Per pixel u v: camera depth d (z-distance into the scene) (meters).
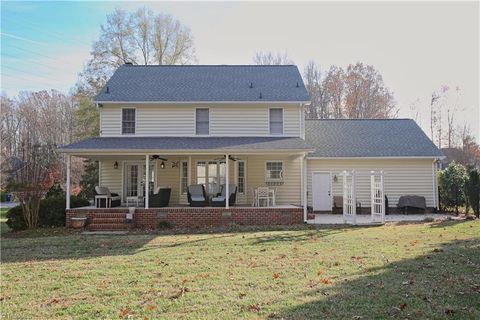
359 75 53.72
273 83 22.50
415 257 9.09
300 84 22.31
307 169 21.88
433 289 6.34
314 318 5.17
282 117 21.17
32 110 52.25
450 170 22.30
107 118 20.83
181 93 21.28
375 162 21.98
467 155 45.53
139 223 16.94
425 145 22.64
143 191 21.19
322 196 21.86
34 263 9.38
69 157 17.20
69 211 16.80
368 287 6.59
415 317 5.11
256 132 20.97
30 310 5.78
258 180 21.28
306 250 10.44
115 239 13.41
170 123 20.86
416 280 6.95
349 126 25.09
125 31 35.69
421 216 20.20
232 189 19.47
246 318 5.22
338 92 54.00
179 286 6.94
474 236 12.40
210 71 24.03
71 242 12.84
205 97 20.91
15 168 22.11
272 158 21.42
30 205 17.03
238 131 20.95
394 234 13.41
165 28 37.97
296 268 8.21
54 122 52.44
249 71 24.08
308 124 25.41
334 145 22.72
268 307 5.64
